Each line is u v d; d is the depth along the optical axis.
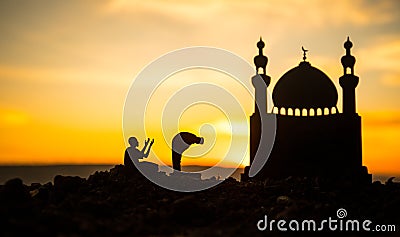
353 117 22.80
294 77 23.45
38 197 20.17
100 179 21.38
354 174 22.39
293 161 23.02
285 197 19.77
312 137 23.03
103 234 15.94
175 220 17.69
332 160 22.78
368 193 21.23
